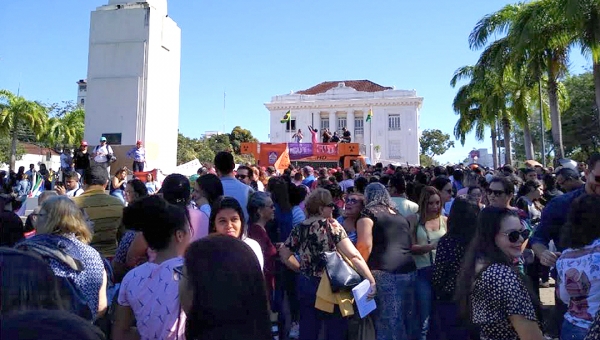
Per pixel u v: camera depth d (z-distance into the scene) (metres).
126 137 11.23
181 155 49.12
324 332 4.20
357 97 68.94
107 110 11.42
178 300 2.50
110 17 11.69
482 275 2.80
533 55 20.17
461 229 4.28
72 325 1.11
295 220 5.81
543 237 4.27
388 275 4.42
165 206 2.79
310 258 4.27
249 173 7.53
